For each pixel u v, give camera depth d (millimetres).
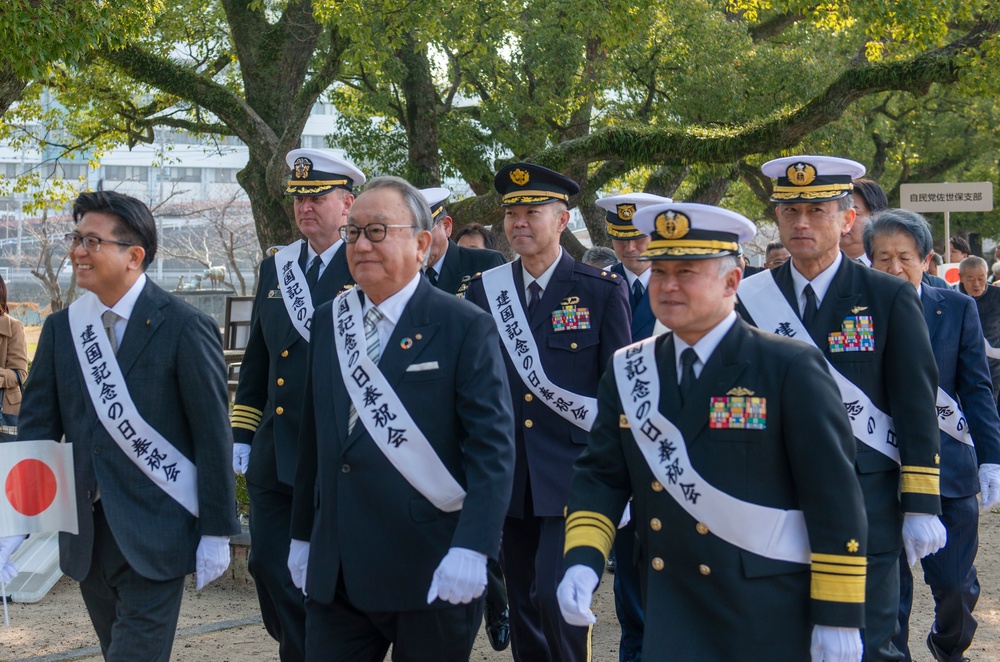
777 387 2762
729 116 15320
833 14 13555
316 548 3334
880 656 3639
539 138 15398
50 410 3711
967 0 11727
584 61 14688
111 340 3648
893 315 3742
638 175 21469
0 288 7461
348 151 16969
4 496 3562
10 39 8359
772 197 3887
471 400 3219
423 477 3229
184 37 15758
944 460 4523
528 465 4402
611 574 6688
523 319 4586
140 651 3529
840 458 2717
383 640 3477
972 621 4656
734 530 2756
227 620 5672
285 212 13227
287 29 13516
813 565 2729
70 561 3617
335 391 3340
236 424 4785
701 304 2771
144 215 3629
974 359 4527
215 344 3717
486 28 12711
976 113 23188
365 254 3254
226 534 3668
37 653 5191
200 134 17047
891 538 3723
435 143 14664
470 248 5938
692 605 2828
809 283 3883
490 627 5305
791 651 2764
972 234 29859
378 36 11516
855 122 16172
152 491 3602
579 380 4496
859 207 5035
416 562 3227
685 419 2818
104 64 13844
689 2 15633
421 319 3309
